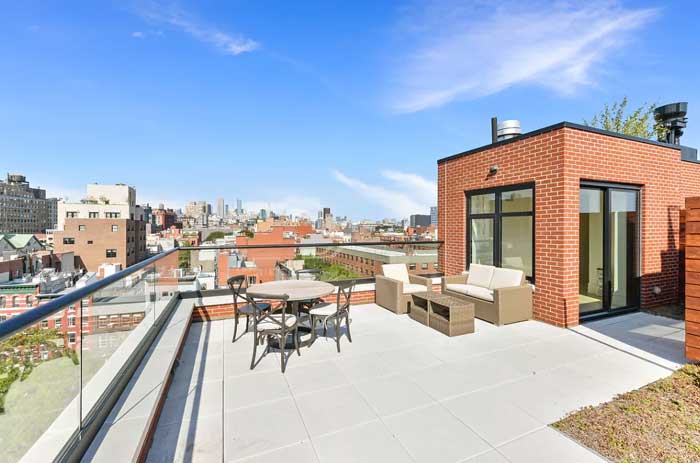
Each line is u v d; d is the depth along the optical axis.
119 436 1.83
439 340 4.23
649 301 5.62
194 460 2.01
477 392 2.86
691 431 2.25
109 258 46.91
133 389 2.41
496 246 5.98
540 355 3.69
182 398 2.78
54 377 1.53
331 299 6.11
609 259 5.31
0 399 1.28
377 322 5.09
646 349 3.85
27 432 1.40
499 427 2.35
